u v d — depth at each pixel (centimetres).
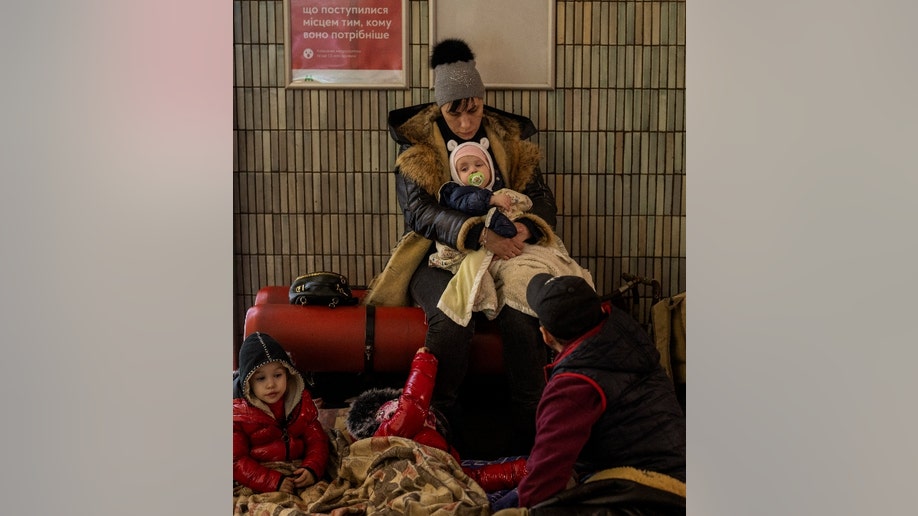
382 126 226
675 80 230
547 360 204
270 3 222
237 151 227
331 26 224
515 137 223
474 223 206
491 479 197
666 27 228
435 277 213
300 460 199
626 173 231
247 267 230
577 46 228
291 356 207
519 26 227
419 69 226
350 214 229
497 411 213
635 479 175
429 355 203
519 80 229
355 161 228
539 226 212
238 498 189
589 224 233
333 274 217
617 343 180
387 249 230
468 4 226
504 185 220
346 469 192
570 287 182
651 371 182
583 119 230
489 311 206
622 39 228
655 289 230
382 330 209
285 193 228
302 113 226
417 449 188
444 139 220
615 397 177
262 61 224
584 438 176
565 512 173
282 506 183
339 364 210
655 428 178
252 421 195
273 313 209
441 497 181
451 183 214
